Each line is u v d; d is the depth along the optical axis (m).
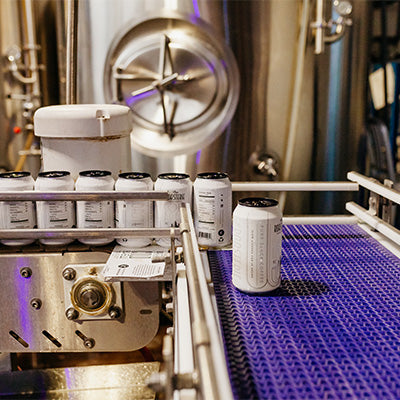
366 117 2.53
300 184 1.46
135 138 2.48
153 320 1.22
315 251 1.22
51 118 1.30
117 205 1.21
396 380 0.69
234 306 0.92
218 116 2.47
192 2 2.33
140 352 1.42
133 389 1.24
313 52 2.39
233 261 0.99
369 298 0.95
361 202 2.58
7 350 1.24
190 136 2.49
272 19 2.35
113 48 2.42
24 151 2.73
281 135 2.46
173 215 1.21
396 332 0.82
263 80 2.41
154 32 2.40
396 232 1.21
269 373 0.70
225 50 2.37
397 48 2.52
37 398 1.22
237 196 2.52
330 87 2.44
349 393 0.66
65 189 1.19
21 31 2.68
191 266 0.79
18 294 1.21
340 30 2.36
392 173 2.63
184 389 0.64
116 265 1.11
